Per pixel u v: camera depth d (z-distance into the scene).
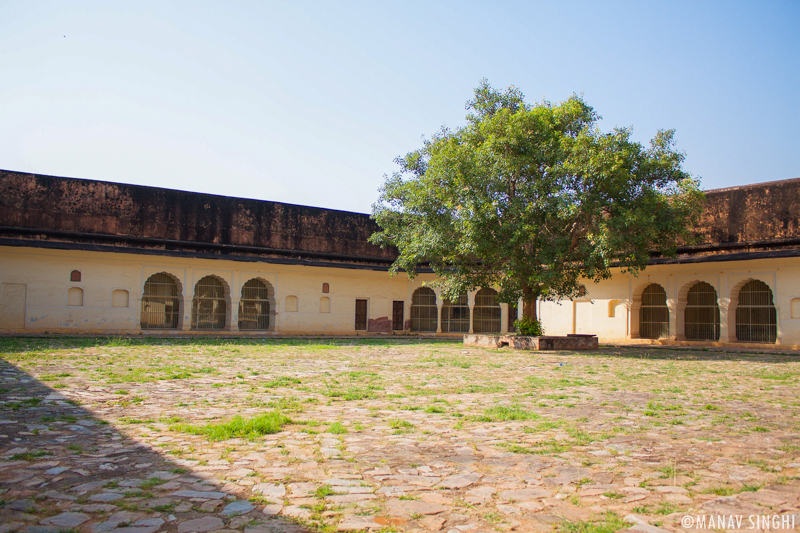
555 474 3.97
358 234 26.28
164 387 7.77
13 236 19.33
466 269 17.52
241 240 23.47
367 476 3.87
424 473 3.96
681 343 20.58
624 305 22.34
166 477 3.75
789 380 9.70
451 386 8.58
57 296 19.81
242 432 5.03
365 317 26.11
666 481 3.82
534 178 16.16
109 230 21.00
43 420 5.40
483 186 15.62
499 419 5.94
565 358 14.11
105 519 2.99
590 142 15.26
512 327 25.19
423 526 3.01
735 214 20.23
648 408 6.73
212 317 23.06
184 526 2.93
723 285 19.84
